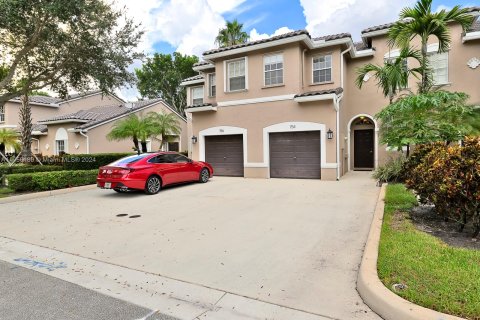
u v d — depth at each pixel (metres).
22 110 19.94
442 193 4.97
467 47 12.78
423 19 8.73
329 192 9.74
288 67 13.15
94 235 6.17
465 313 2.70
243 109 14.27
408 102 7.38
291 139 13.39
